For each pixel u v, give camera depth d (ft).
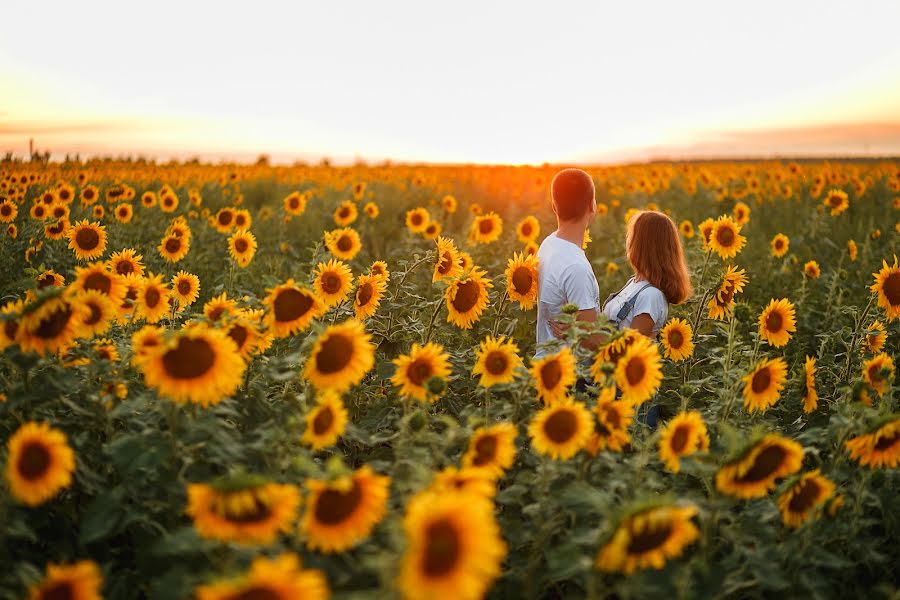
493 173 71.87
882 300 14.74
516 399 10.29
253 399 10.02
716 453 9.27
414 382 9.75
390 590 5.55
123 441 8.18
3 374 11.26
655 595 7.27
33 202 31.53
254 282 25.58
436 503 5.52
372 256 32.14
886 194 54.13
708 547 8.54
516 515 9.89
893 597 8.27
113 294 11.54
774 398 10.73
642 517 6.36
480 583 5.25
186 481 8.46
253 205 54.80
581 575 8.13
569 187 13.80
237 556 6.81
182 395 7.92
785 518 8.61
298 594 5.30
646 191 56.49
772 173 66.80
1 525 7.51
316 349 9.17
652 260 13.75
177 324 15.34
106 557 9.04
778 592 8.68
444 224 42.19
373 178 77.87
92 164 61.87
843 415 10.09
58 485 7.45
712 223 20.56
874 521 9.64
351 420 12.65
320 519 6.64
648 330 13.58
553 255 13.80
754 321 20.71
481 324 20.16
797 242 35.29
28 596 6.52
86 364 10.38
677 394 15.16
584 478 9.20
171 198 35.63
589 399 11.32
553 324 13.66
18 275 21.70
